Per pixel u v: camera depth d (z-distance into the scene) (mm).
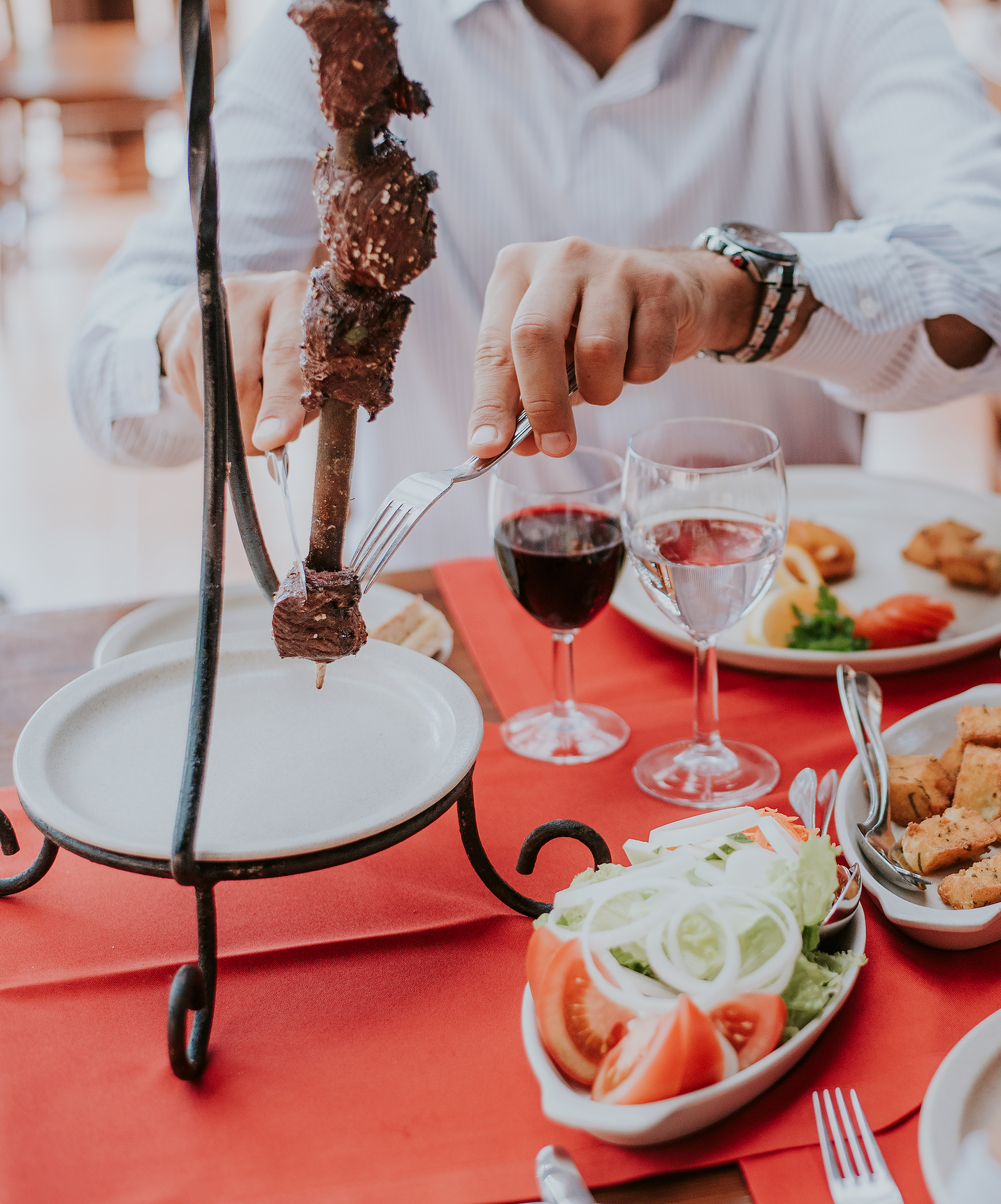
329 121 454
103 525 3225
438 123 1554
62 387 4223
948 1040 547
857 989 583
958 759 738
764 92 1535
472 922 666
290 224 1563
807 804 674
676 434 875
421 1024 588
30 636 1053
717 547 758
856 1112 502
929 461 3355
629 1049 484
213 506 573
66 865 740
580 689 951
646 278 789
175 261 1404
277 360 788
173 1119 531
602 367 745
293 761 668
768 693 926
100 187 6684
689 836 595
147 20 7055
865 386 1279
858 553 1137
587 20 1537
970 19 4371
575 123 1538
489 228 1587
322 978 627
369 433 1710
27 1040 585
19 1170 502
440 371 1638
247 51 1588
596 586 832
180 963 640
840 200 1637
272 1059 568
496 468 936
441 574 1157
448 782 597
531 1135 512
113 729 692
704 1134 502
